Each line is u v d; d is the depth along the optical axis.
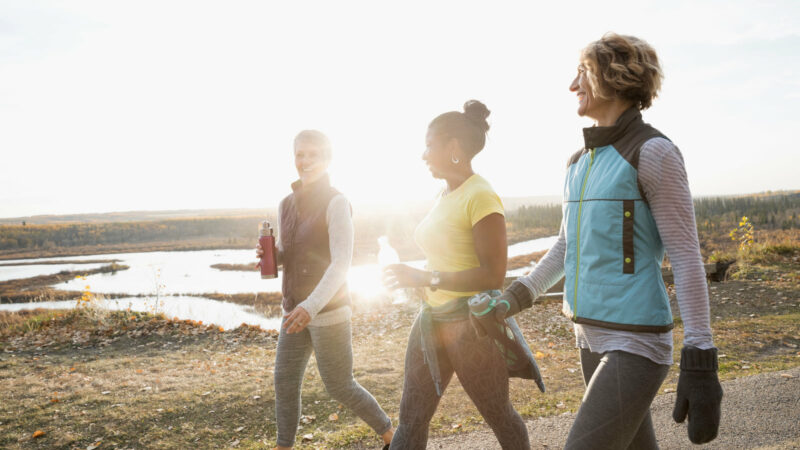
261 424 4.09
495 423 1.99
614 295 1.47
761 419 3.21
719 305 9.02
